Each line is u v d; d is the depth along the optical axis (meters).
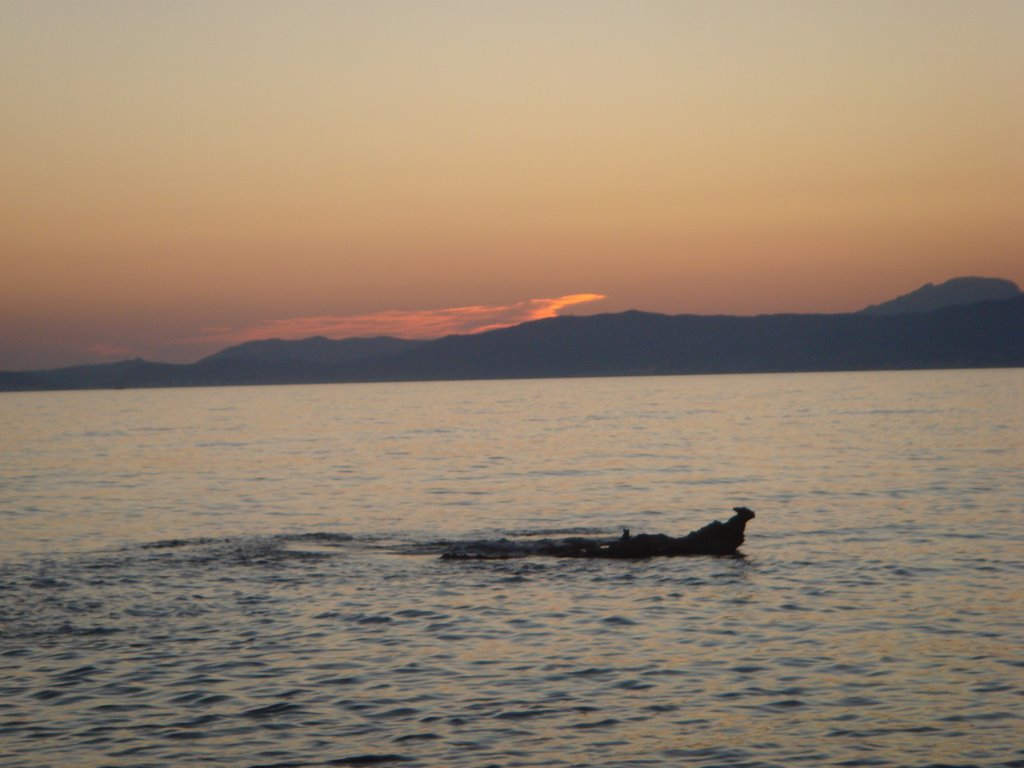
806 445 95.69
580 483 67.44
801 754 19.72
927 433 108.00
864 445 94.12
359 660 25.91
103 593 33.47
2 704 22.73
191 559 39.69
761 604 31.34
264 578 35.84
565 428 132.12
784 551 40.41
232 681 24.28
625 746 20.20
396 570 37.19
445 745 20.33
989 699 22.47
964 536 43.25
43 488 68.31
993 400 189.38
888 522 47.78
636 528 47.97
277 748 20.23
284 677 24.56
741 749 20.00
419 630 28.72
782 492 60.56
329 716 21.97
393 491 64.50
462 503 58.03
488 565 38.00
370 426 148.12
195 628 28.97
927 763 19.25
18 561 39.59
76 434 138.38
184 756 19.88
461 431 130.50
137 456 96.44
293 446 107.38
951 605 30.75
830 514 50.91
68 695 23.31
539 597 32.62
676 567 37.28
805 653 26.09
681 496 59.59
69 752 20.09
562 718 21.73
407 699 22.97
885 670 24.58
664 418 152.62
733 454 87.31
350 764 19.45
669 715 21.84
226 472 78.81
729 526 40.47
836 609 30.55
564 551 40.19
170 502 60.00
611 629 28.66
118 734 21.00
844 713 21.83
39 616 30.30
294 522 51.12
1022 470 69.56
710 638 27.62
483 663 25.59
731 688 23.53
